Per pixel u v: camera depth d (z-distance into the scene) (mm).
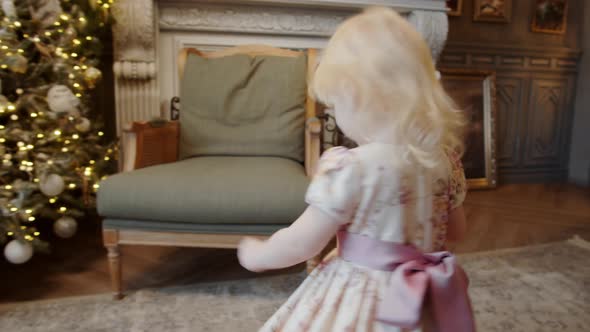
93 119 2689
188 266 2115
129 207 1605
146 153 1941
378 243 816
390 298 769
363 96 787
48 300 1747
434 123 793
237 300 1765
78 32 2188
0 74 1878
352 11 2918
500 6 3852
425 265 811
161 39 2699
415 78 789
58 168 1894
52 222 2668
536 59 4051
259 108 2230
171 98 2760
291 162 2033
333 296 831
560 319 1645
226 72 2275
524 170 4238
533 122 4176
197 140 2197
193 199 1589
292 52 2441
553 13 4027
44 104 2016
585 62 4152
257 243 881
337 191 784
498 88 3980
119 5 2393
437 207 857
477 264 2156
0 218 1766
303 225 810
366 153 802
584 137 4207
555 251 2355
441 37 2934
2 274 2000
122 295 1768
